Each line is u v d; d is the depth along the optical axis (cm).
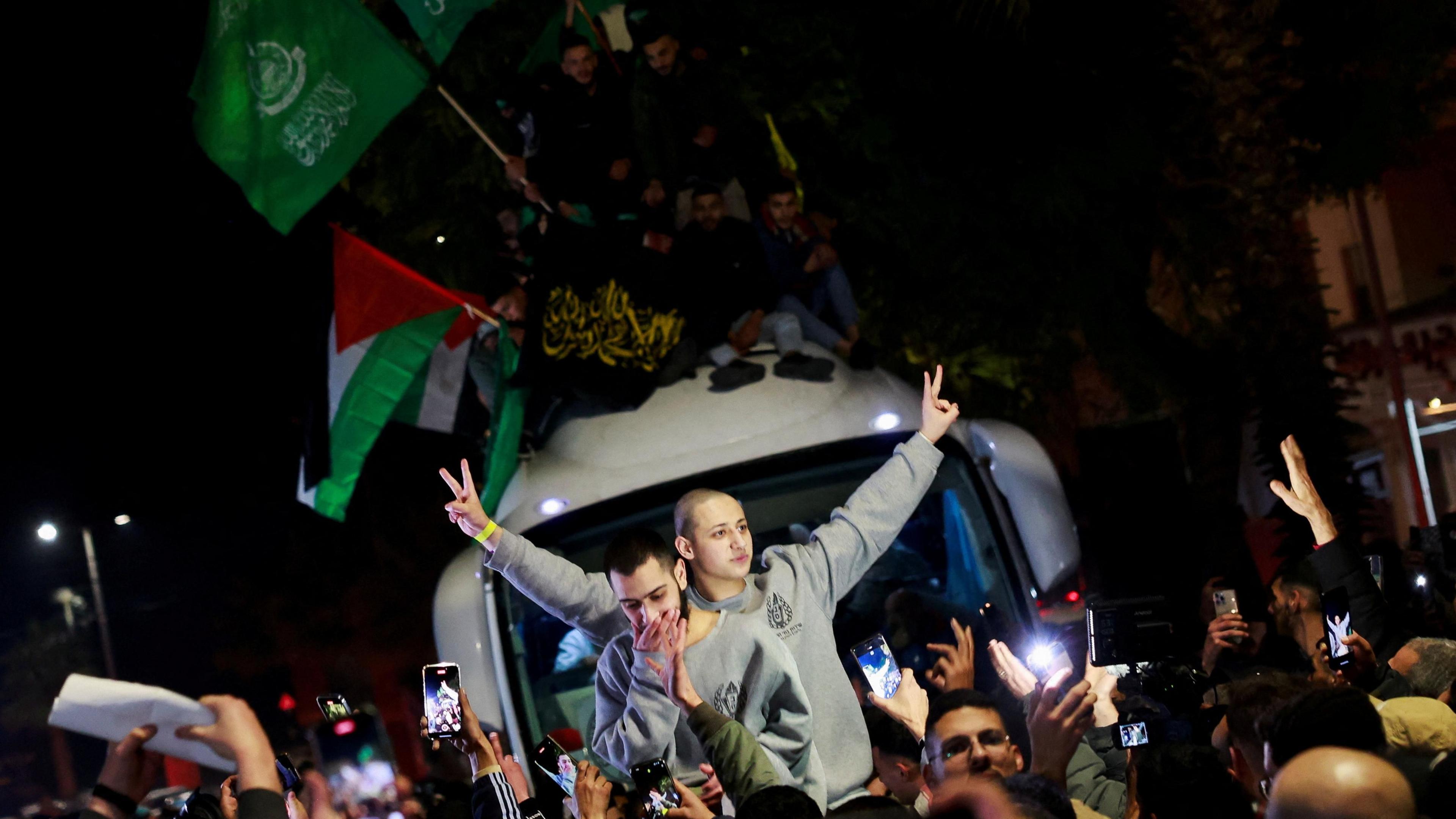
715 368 849
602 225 875
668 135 930
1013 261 1326
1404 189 2405
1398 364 2425
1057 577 783
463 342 1038
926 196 1312
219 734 317
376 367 973
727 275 864
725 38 1321
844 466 797
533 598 570
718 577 529
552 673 795
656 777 418
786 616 537
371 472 2180
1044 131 1343
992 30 1330
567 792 476
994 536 776
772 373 842
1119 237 1369
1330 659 496
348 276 962
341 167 926
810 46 1312
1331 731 353
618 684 540
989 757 403
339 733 492
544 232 892
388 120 932
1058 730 397
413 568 2239
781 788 375
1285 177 1472
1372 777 271
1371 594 525
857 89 1311
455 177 1337
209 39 900
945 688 503
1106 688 488
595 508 784
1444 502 1703
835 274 929
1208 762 379
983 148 1340
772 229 952
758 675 493
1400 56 1462
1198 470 1415
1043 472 800
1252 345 1431
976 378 1345
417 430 2125
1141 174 1401
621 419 822
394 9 1336
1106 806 461
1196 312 1448
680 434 805
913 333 1334
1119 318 1368
